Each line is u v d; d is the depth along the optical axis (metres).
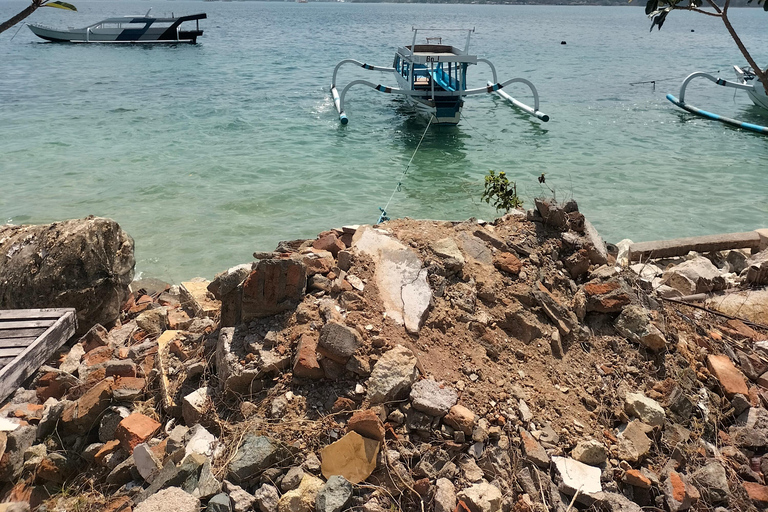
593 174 15.91
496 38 65.38
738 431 4.58
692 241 8.05
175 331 5.35
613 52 48.03
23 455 4.14
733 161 17.31
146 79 29.84
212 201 13.26
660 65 38.91
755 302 6.39
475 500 3.60
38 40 47.53
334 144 18.41
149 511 3.33
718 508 3.98
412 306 4.78
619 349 5.00
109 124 20.14
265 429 4.00
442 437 4.00
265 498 3.61
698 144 19.22
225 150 17.39
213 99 24.86
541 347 4.84
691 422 4.54
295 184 14.57
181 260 10.34
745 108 25.06
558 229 6.02
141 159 16.23
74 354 5.49
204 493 3.57
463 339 4.71
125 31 46.34
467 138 19.53
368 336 4.48
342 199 13.67
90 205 12.82
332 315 4.56
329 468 3.80
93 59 37.34
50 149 16.95
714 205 13.67
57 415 4.35
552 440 4.10
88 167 15.41
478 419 4.12
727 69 36.50
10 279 5.92
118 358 5.29
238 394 4.31
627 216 12.92
